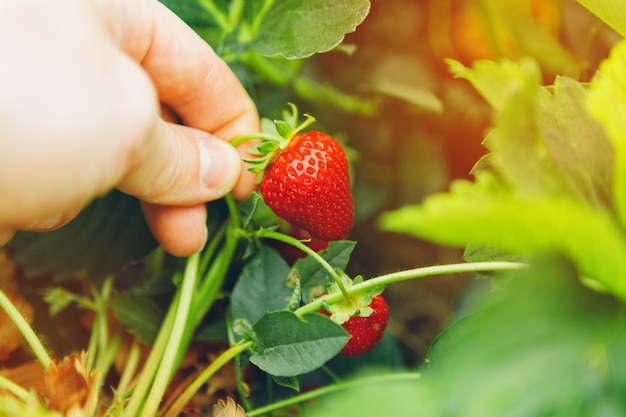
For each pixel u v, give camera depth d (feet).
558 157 0.60
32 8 0.66
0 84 0.63
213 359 0.92
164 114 0.88
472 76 0.57
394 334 1.11
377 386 0.54
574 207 0.49
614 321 0.54
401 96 1.10
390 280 0.74
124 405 0.84
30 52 0.65
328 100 1.16
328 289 0.76
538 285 0.53
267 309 0.80
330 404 0.55
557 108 0.62
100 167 0.67
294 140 0.80
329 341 0.72
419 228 0.49
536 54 1.04
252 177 0.86
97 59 0.67
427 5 1.19
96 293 0.94
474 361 0.53
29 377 0.88
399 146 1.18
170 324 0.85
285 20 0.87
